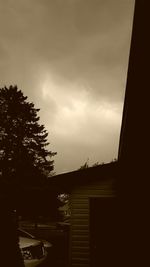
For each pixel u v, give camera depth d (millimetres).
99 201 9266
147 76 2330
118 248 8953
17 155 40969
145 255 4684
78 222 9000
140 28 1888
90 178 9281
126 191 8750
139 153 4230
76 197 9180
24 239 8547
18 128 43438
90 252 8773
